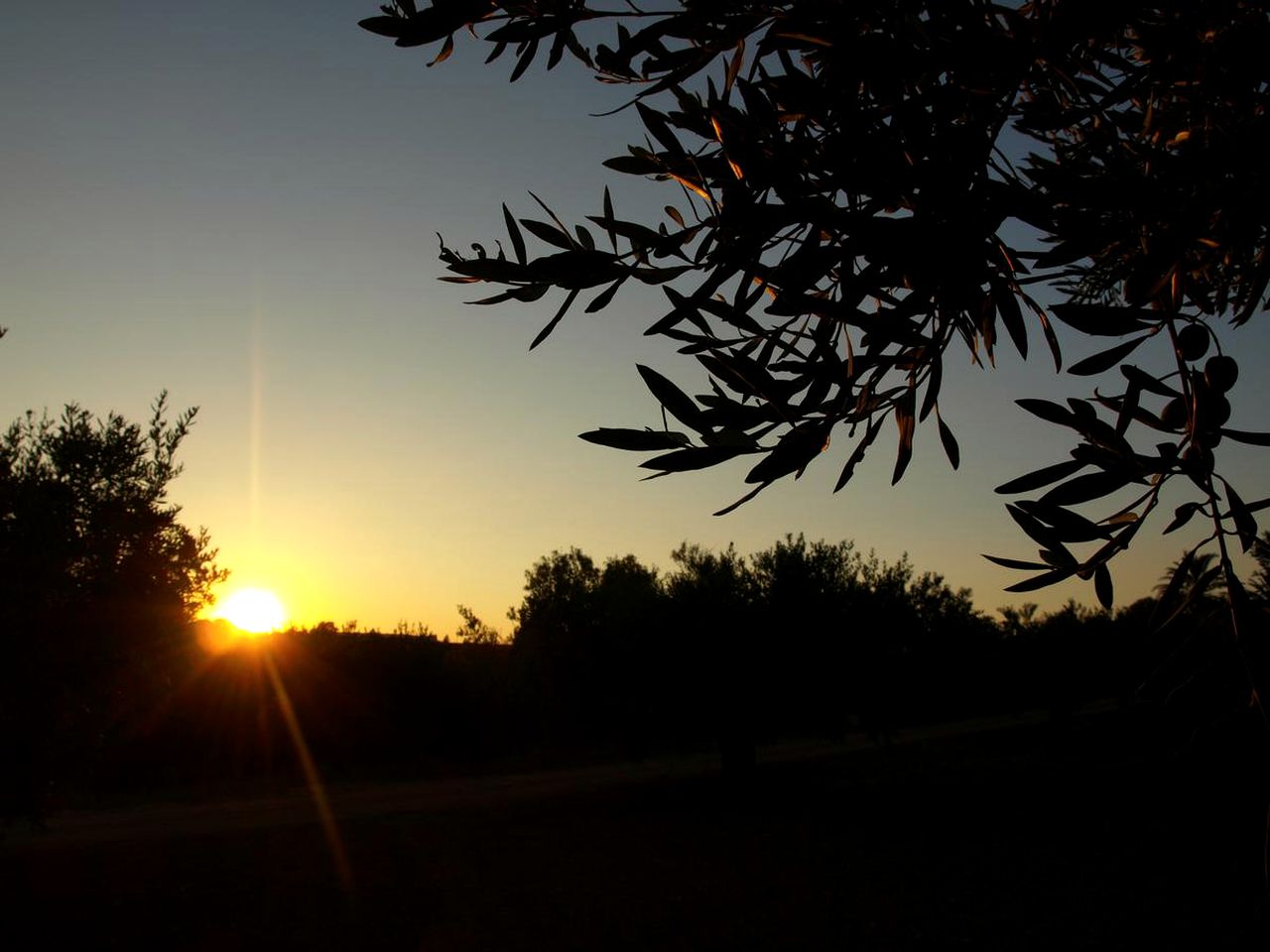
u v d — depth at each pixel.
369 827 20.53
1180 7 1.47
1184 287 1.44
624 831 19.89
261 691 31.95
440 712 34.84
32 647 8.73
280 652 32.91
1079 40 1.45
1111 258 1.81
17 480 9.16
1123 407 1.44
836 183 1.51
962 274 1.46
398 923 12.23
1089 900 12.70
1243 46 1.44
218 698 30.89
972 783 25.78
